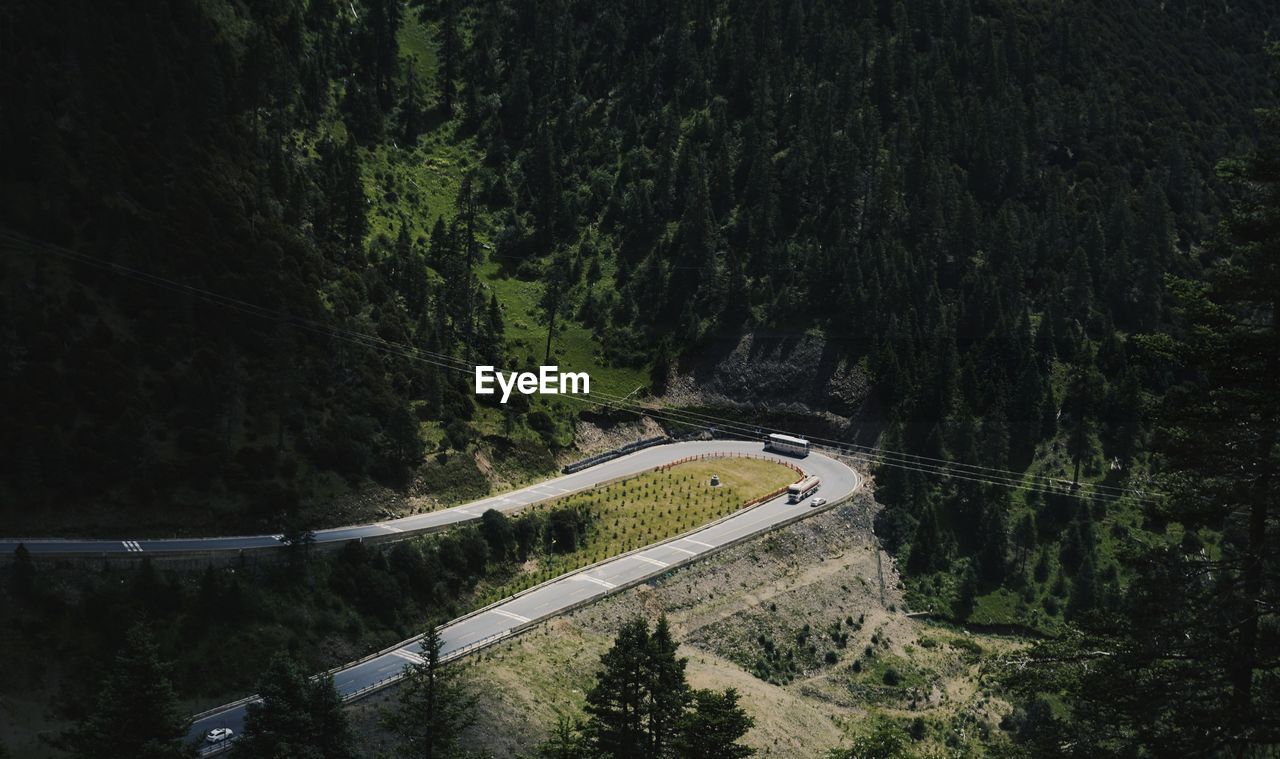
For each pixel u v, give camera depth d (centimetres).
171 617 10850
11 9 15300
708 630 13525
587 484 16075
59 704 9725
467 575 13338
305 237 16562
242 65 18038
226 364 13862
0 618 10044
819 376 18788
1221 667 3747
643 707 6612
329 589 12150
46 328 12619
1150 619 3831
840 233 19850
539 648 11981
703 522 15488
